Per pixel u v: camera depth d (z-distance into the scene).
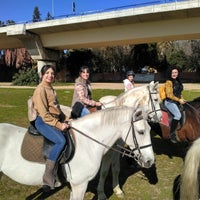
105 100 6.33
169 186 6.23
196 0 26.03
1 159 4.19
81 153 4.16
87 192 5.84
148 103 5.75
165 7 27.33
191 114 6.94
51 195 5.76
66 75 40.47
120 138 4.50
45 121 3.99
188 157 3.13
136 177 6.74
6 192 5.93
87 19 31.31
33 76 34.56
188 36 29.47
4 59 51.91
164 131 7.09
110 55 45.34
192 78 39.41
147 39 31.34
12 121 13.09
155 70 42.47
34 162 4.14
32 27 34.56
